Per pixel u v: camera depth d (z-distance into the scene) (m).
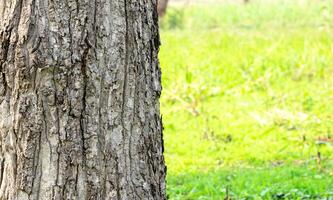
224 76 13.40
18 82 3.70
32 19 3.66
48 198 3.75
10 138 3.75
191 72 13.22
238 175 7.83
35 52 3.66
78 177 3.76
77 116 3.73
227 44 17.27
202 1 33.22
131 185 3.89
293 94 12.24
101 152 3.80
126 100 3.86
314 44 15.45
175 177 8.04
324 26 20.16
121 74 3.82
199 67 14.04
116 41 3.80
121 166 3.85
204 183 7.54
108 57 3.78
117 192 3.84
